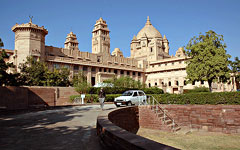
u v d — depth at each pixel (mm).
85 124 9875
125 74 70938
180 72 66500
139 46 93750
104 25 86062
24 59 46812
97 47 83500
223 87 53906
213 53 28734
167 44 101062
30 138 6895
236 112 15266
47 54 53094
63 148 5676
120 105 18750
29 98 23547
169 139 13219
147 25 101062
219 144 12227
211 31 29203
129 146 3914
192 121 17125
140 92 20547
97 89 30469
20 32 47812
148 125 16359
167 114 18406
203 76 28875
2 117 12844
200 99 19562
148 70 76500
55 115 13719
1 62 25625
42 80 33156
